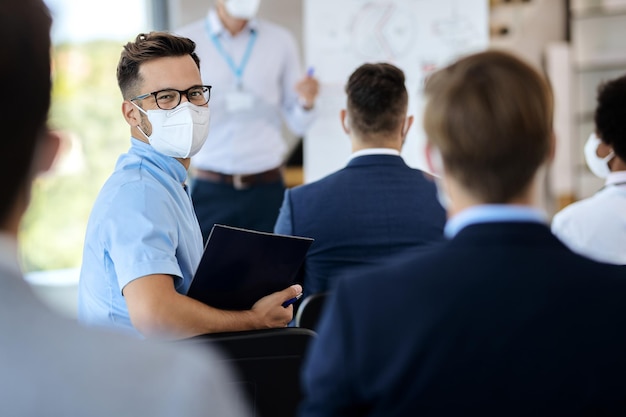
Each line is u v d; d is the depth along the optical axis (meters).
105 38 4.74
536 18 5.26
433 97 1.01
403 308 0.94
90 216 1.93
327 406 0.96
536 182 1.00
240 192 4.27
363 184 2.31
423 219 2.31
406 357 0.92
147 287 1.77
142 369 0.60
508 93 0.97
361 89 2.31
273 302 1.88
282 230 2.35
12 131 0.65
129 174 1.94
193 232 2.01
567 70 5.20
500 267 0.94
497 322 0.92
